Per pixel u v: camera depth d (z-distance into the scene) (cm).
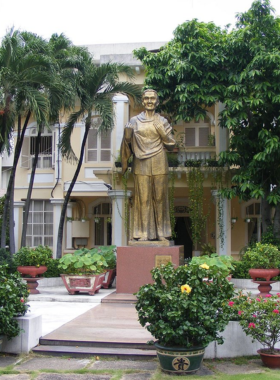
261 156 1325
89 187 1994
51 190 2047
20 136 1611
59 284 1430
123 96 1861
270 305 594
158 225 1114
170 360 562
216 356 633
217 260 1127
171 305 554
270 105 1373
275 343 620
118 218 1702
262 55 1304
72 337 705
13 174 1463
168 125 1120
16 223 2052
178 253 1077
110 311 952
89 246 2092
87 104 1442
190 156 1764
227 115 1395
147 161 1102
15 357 647
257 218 1928
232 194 1448
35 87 1332
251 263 1172
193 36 1431
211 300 588
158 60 1471
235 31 1405
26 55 1326
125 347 671
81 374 573
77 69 1469
